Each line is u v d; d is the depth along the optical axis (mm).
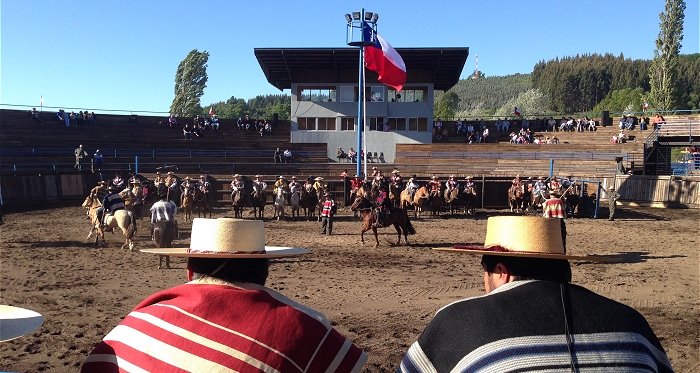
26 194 34469
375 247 20031
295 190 29938
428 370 2479
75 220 27750
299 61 51906
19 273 14797
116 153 44969
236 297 2648
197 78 92125
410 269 15797
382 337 9391
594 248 20672
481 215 32844
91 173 37969
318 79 54375
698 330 9938
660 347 2525
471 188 33156
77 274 14695
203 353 2471
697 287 13812
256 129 56000
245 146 50906
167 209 16719
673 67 77250
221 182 36688
